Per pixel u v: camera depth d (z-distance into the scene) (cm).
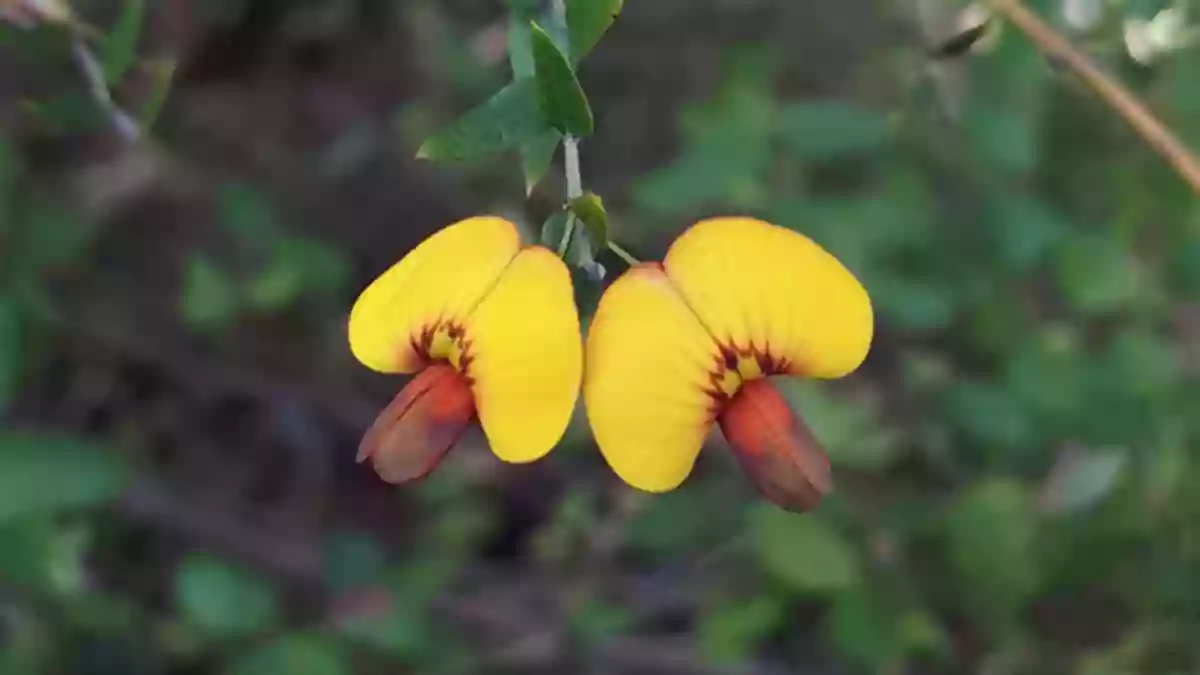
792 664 25
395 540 27
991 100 23
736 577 25
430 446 18
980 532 23
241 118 30
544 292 18
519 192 27
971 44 19
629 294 18
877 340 26
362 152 29
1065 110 24
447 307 18
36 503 23
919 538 24
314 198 29
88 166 27
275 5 30
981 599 24
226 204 26
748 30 28
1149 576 24
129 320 28
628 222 25
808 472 18
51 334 27
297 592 26
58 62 20
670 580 26
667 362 18
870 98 26
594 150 28
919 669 24
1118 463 24
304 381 28
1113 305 24
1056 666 24
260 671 23
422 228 29
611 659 25
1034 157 24
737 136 24
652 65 29
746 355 18
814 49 27
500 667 25
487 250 18
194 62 29
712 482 25
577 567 26
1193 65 23
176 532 27
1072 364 24
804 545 23
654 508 25
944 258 24
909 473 24
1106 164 24
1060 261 24
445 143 18
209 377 28
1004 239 24
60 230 25
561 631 25
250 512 27
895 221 24
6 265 25
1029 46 22
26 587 23
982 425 24
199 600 23
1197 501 23
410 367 18
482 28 27
